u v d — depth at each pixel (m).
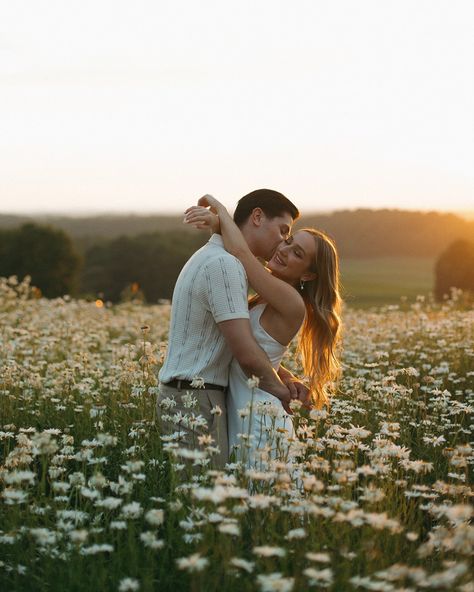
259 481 3.78
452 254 27.67
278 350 4.46
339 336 4.89
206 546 3.02
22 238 44.62
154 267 48.66
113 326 11.09
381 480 3.80
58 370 6.75
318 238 4.59
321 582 2.90
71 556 3.13
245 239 4.54
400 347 8.38
